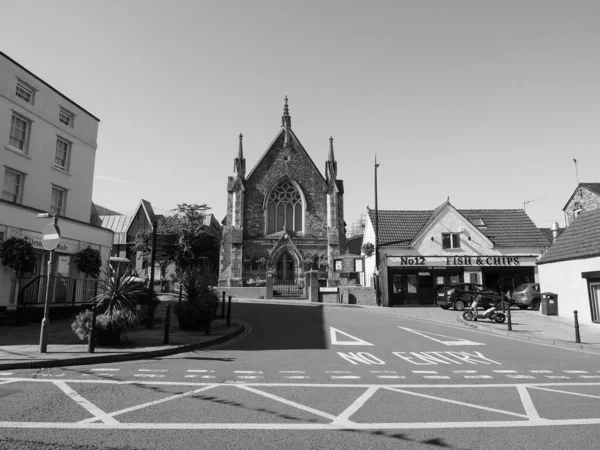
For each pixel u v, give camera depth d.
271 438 5.74
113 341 12.77
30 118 22.62
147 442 5.50
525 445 5.61
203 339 14.34
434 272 33.62
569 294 22.33
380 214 38.28
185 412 6.81
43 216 11.86
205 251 46.25
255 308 27.88
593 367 11.22
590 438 5.88
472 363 11.57
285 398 7.78
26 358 10.52
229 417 6.61
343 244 48.56
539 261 24.98
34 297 18.55
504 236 35.53
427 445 5.58
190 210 47.03
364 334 16.89
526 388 8.80
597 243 20.73
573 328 19.19
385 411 7.07
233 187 47.62
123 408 6.96
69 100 25.62
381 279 33.47
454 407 7.36
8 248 17.59
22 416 6.44
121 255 55.25
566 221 44.84
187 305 16.41
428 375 10.01
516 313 25.89
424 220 37.91
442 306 29.44
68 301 20.58
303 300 36.62
